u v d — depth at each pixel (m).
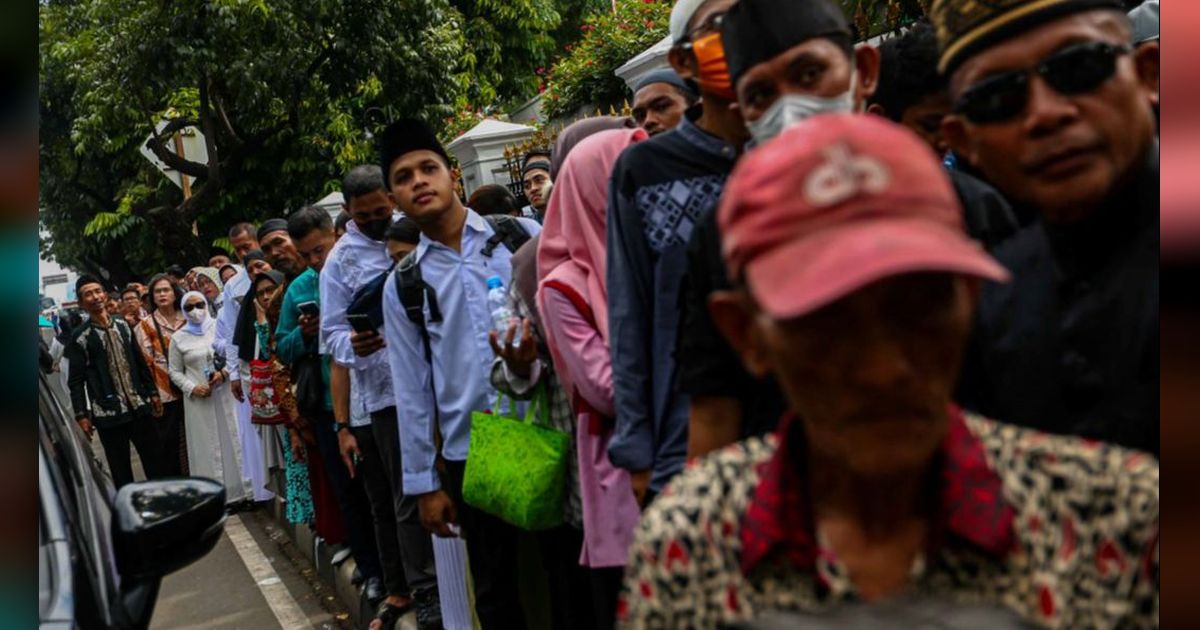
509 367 3.28
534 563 3.78
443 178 3.78
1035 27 1.51
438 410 3.89
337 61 14.52
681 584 1.16
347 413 4.99
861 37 4.52
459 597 4.19
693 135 2.54
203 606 6.27
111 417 8.96
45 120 21.84
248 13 13.36
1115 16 1.53
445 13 15.72
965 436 1.14
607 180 2.96
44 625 1.64
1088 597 1.11
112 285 29.08
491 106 18.55
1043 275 1.60
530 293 3.30
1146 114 1.53
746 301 1.09
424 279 3.81
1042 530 1.12
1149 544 1.12
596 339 2.90
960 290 1.02
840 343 1.00
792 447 1.14
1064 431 1.55
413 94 15.00
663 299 2.50
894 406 1.02
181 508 2.09
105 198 25.16
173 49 13.55
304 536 6.95
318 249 5.46
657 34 10.85
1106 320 1.53
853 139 0.99
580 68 11.34
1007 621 0.97
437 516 3.99
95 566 1.93
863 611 0.99
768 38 2.03
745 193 1.02
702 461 1.24
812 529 1.13
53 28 19.34
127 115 14.70
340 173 15.95
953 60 1.61
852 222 0.97
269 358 6.14
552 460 3.19
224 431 8.70
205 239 16.95
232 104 15.72
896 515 1.11
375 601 5.22
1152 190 1.52
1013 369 1.60
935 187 0.99
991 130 1.57
